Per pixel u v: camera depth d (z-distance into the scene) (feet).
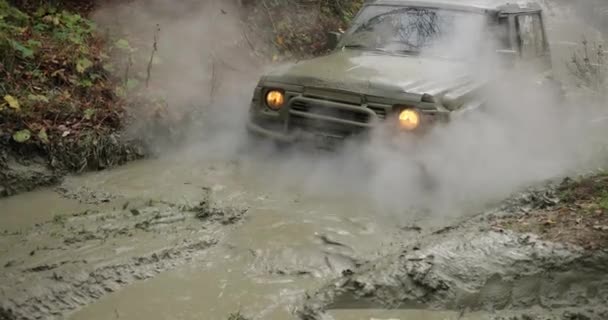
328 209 17.80
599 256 13.73
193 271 14.05
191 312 12.46
